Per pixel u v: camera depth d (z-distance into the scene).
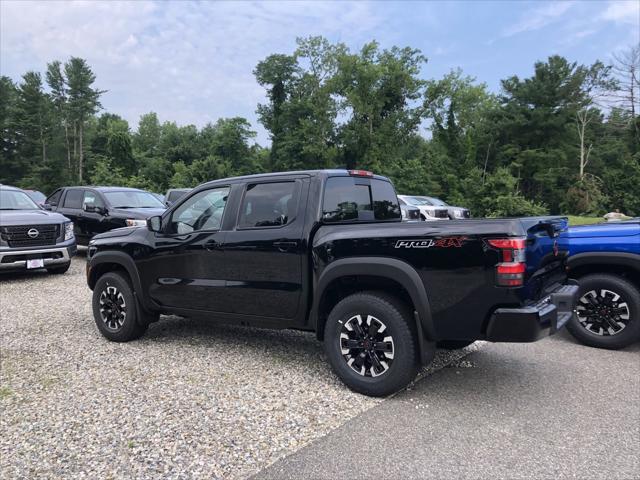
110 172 49.59
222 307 4.81
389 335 3.88
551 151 49.28
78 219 11.94
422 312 3.72
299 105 57.03
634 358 5.07
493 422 3.55
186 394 4.02
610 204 40.12
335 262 4.07
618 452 3.11
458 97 54.22
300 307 4.34
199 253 4.90
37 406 3.79
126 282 5.46
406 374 3.84
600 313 5.39
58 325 6.22
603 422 3.55
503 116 52.38
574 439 3.29
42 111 79.06
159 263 5.18
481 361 4.96
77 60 80.75
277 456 3.07
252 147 76.56
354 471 2.90
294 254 4.33
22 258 8.89
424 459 3.04
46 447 3.16
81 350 5.21
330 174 4.50
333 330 4.14
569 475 2.85
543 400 3.96
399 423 3.53
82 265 11.15
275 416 3.62
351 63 53.38
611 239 5.34
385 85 54.78
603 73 51.91
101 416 3.61
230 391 4.09
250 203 4.68
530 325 3.43
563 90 49.72
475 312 3.59
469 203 36.94
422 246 3.73
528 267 3.58
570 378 4.47
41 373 4.51
